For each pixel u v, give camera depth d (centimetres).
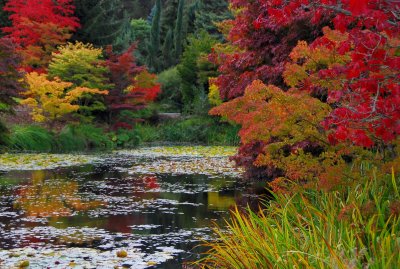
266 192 1392
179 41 5541
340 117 525
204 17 5291
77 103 3216
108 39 4003
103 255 788
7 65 2219
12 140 2625
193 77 4159
